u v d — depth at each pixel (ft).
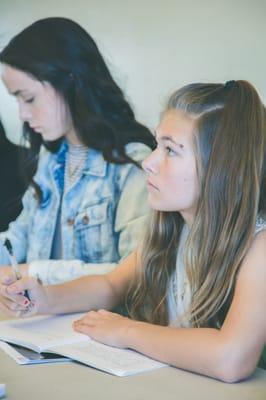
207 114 3.47
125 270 4.39
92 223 6.09
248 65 6.29
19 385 2.79
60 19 6.20
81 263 5.57
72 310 4.07
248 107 3.50
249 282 3.20
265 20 6.17
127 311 4.29
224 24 6.33
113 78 6.52
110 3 6.70
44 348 3.24
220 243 3.41
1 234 6.59
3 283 4.01
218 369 2.91
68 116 6.17
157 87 6.49
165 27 6.50
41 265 5.51
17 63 6.15
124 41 6.64
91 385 2.80
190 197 3.52
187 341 3.06
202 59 6.45
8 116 7.19
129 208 5.85
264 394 2.76
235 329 3.02
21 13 7.06
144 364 3.07
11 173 6.81
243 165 3.40
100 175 6.06
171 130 3.50
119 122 6.17
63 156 6.30
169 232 4.05
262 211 3.50
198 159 3.46
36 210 6.48
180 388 2.79
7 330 3.59
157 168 3.56
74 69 6.07
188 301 3.81
